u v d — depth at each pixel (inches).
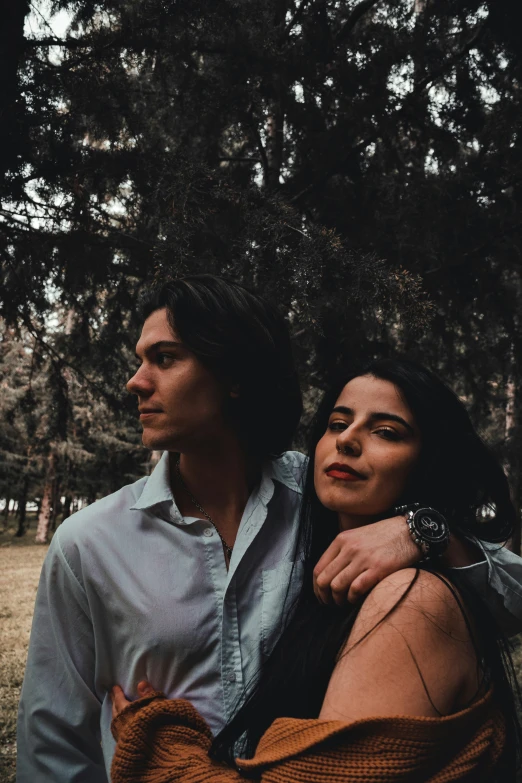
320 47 143.0
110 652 47.7
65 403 193.6
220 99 141.5
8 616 359.6
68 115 124.0
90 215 136.0
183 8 123.6
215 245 109.3
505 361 178.4
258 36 137.2
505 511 46.7
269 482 50.9
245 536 48.3
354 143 151.5
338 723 31.5
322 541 48.0
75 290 157.9
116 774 38.4
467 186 141.9
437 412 42.4
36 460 817.5
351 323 133.6
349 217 144.1
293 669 39.8
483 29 149.3
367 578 36.5
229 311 47.0
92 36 124.4
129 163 117.6
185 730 40.0
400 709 31.9
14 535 948.6
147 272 143.1
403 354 153.5
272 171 155.0
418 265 137.9
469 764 33.3
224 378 47.3
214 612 46.5
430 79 149.2
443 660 33.3
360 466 41.2
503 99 142.5
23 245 144.6
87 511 49.6
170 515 47.9
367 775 30.2
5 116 113.8
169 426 46.4
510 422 266.8
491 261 147.9
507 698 39.0
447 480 43.3
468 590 38.4
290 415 52.9
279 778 31.6
